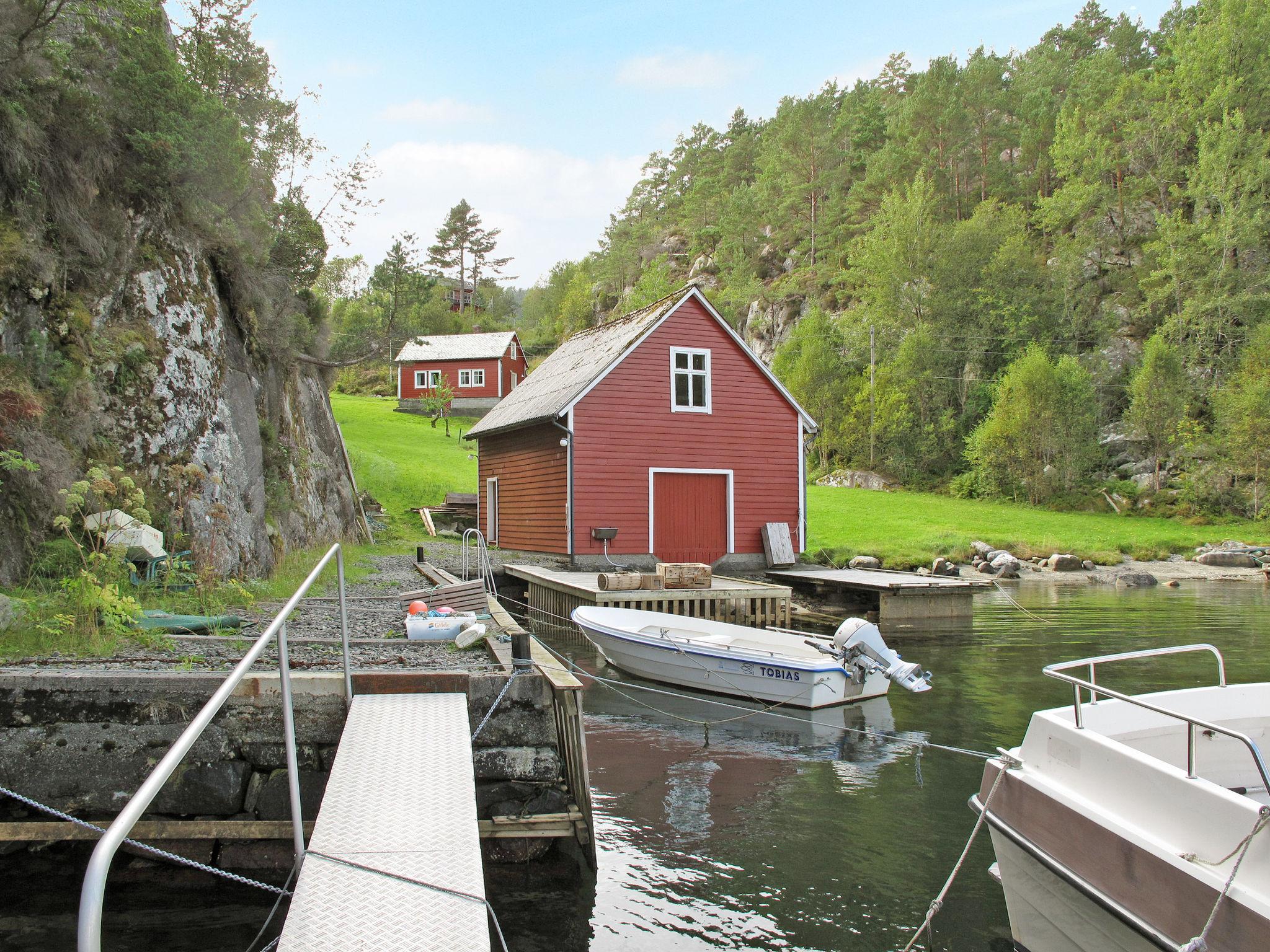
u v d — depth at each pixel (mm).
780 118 90312
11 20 10703
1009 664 12922
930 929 4984
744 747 8672
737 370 21953
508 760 5984
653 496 20938
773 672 10359
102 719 5645
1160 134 55031
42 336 10234
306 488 20359
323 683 5820
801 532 22500
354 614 10297
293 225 21719
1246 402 36750
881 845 6152
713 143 104562
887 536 30203
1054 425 40656
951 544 28766
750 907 5215
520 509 24047
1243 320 46406
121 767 5617
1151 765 4121
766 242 83625
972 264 53781
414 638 8203
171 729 5684
